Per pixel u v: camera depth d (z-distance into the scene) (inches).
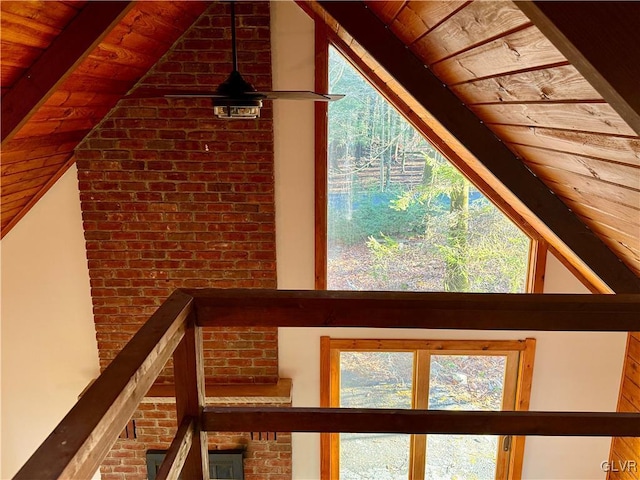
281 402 137.7
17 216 125.9
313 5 111.3
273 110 126.8
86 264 135.5
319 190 132.6
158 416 140.6
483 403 152.8
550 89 56.4
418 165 134.6
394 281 142.3
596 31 37.3
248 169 127.2
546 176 86.9
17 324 137.7
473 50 64.3
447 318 54.6
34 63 73.5
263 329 139.3
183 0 99.0
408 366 151.3
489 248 140.8
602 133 56.6
